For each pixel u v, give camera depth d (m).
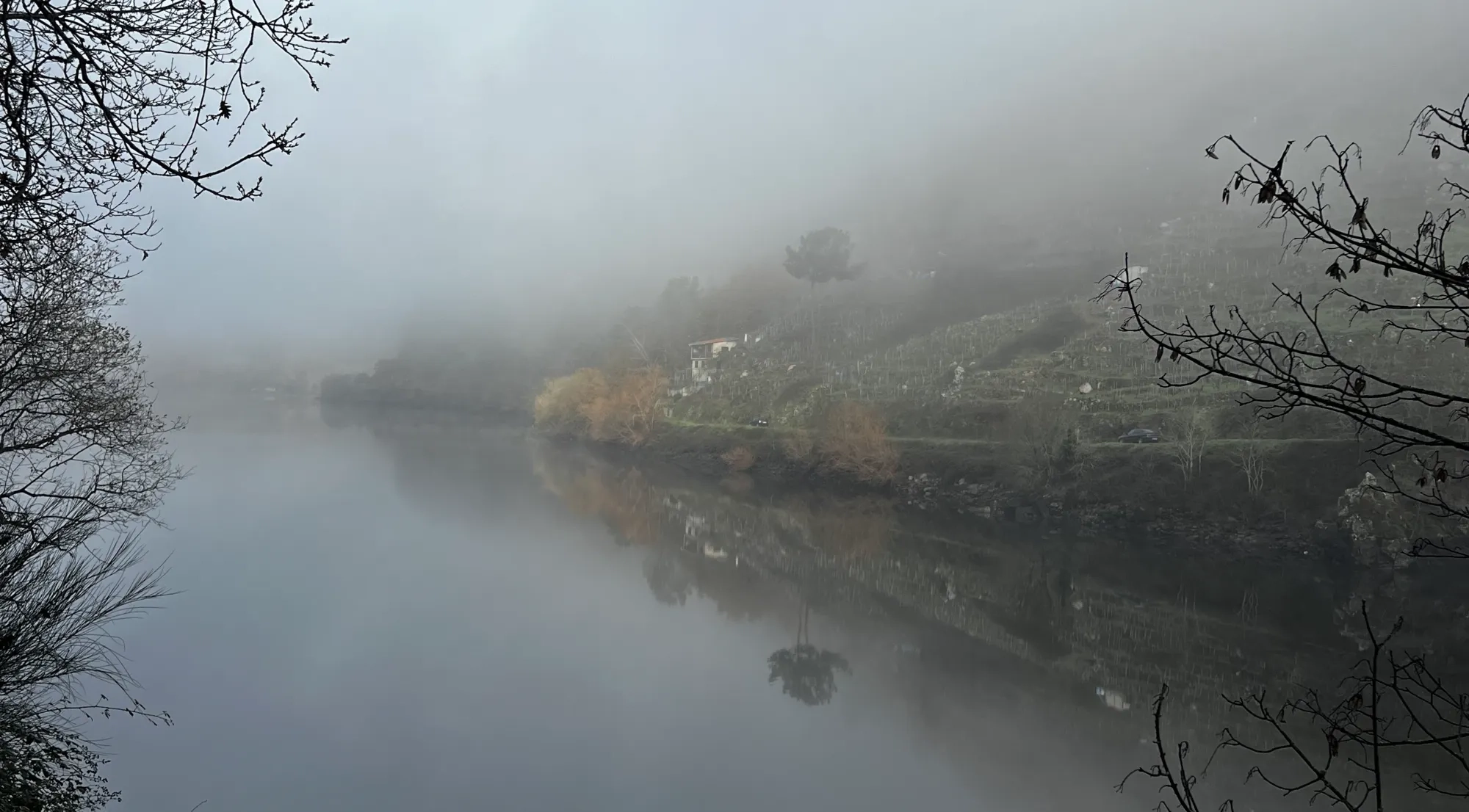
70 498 10.33
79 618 10.98
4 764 11.67
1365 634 26.78
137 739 19.16
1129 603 31.61
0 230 5.25
